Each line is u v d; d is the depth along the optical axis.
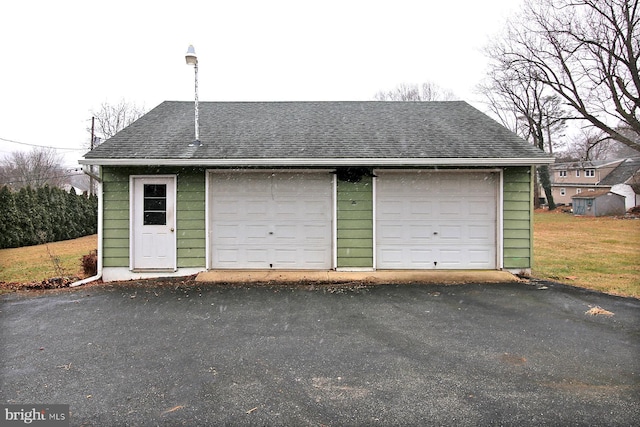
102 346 4.53
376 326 5.22
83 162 7.91
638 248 14.60
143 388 3.49
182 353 4.31
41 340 4.73
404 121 10.34
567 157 50.59
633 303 6.35
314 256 8.72
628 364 3.98
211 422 2.95
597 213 34.22
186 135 9.27
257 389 3.47
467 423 2.93
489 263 8.72
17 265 11.41
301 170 8.61
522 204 8.62
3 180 43.88
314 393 3.39
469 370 3.85
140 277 8.44
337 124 10.12
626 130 22.14
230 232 8.70
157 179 8.49
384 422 2.95
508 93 31.81
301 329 5.12
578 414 3.04
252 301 6.50
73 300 6.62
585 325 5.26
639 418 2.99
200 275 8.25
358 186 8.66
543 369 3.87
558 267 10.30
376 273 8.41
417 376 3.72
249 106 11.62
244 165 8.30
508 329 5.10
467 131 9.56
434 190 8.70
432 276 8.15
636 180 38.22
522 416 3.02
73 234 22.41
